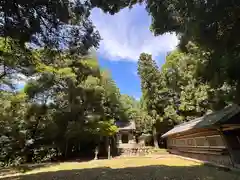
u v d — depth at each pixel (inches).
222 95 407.8
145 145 1107.9
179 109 930.1
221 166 373.4
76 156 903.1
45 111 770.2
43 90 720.3
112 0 235.0
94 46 257.9
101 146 949.2
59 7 198.8
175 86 957.8
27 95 713.6
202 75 309.4
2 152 764.0
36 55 301.4
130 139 1032.2
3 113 691.4
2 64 404.8
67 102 778.8
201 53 309.4
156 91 1028.5
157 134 1098.1
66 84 717.9
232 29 196.2
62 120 810.2
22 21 193.9
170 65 957.2
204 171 346.0
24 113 755.4
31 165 643.5
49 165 620.7
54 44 240.7
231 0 167.6
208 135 445.4
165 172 360.8
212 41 209.5
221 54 235.9
